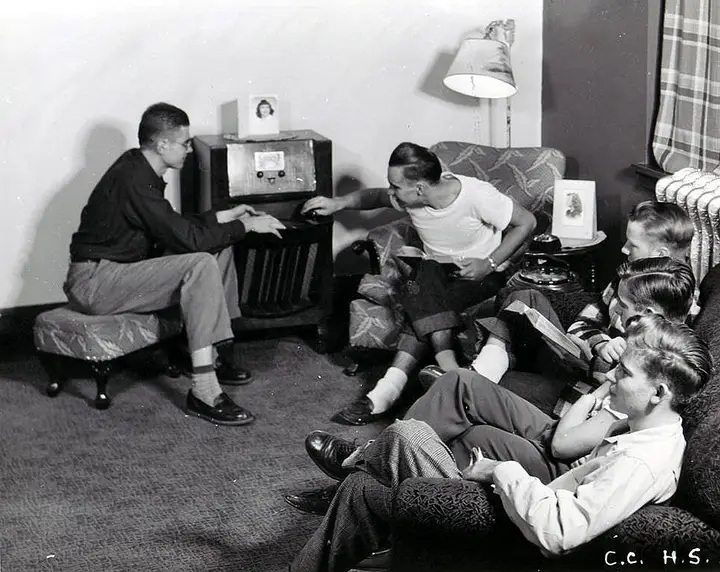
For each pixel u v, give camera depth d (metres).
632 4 4.16
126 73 4.58
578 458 2.50
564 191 4.33
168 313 4.09
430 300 3.77
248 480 3.45
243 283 4.50
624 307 2.63
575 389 2.92
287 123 4.84
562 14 4.73
